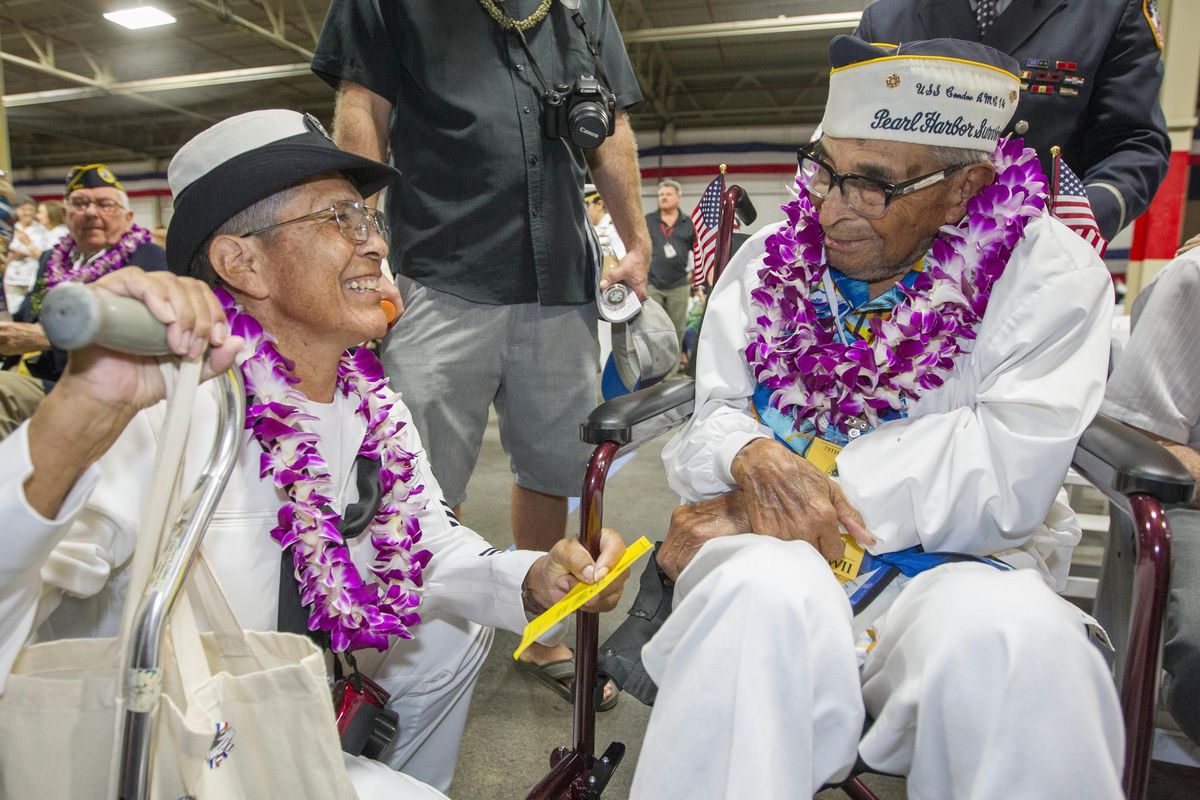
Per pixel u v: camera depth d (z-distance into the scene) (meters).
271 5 8.23
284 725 0.66
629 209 1.89
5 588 0.60
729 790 0.67
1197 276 1.20
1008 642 0.67
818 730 0.73
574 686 0.97
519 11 1.64
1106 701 0.67
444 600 1.13
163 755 0.62
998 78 0.91
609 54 1.87
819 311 1.06
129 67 10.13
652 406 1.03
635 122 12.28
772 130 11.84
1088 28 1.39
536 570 1.02
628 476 3.83
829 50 0.96
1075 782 0.64
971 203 0.96
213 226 0.86
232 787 0.66
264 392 0.88
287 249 0.88
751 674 0.70
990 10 1.41
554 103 1.62
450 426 1.71
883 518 0.91
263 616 0.92
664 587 1.02
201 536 0.60
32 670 0.63
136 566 0.57
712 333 1.14
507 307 1.72
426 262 1.68
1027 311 0.92
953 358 0.97
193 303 0.56
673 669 0.76
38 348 2.25
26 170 15.62
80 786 0.61
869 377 0.97
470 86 1.62
